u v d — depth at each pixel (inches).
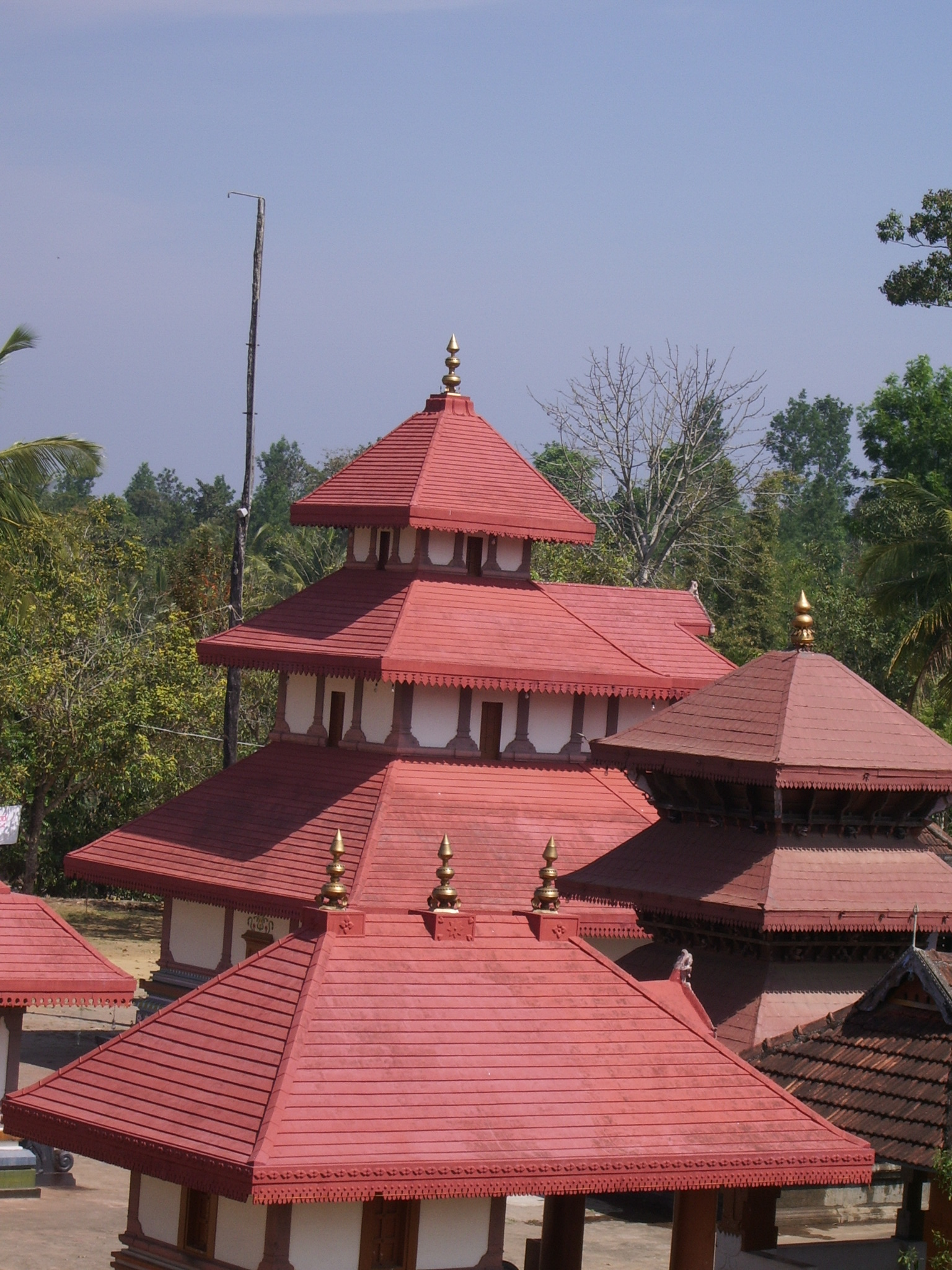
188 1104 829.2
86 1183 1393.9
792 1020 1306.6
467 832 1691.7
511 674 1756.9
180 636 2452.0
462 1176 804.6
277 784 1806.1
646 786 1471.5
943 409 3479.3
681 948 1422.2
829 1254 1093.8
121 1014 2026.3
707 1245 949.8
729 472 3580.2
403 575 1852.9
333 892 932.0
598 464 3467.0
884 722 1408.7
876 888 1355.8
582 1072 892.0
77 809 2785.4
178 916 1803.6
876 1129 1000.2
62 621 2405.3
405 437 1931.6
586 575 3058.6
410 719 1761.8
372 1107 825.5
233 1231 851.4
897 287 3110.2
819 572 4042.8
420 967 919.7
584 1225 1310.3
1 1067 1294.3
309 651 1771.7
